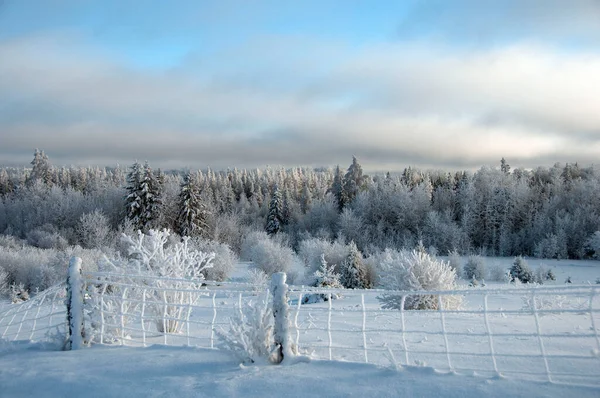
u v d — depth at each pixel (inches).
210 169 4557.1
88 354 224.2
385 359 211.8
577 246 1824.6
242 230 2169.0
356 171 2655.0
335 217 2257.6
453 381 157.2
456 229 1918.1
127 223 1793.8
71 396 170.7
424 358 212.4
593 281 1205.1
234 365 190.1
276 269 1355.8
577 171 2578.7
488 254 1987.0
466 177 2416.3
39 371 196.7
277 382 164.9
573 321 333.7
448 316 370.3
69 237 1867.6
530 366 196.1
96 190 2613.2
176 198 2069.4
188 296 314.0
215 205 2706.7
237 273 1475.1
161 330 300.4
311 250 1427.2
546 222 1918.1
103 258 320.8
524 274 1186.0
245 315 212.1
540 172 2728.8
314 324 321.1
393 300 449.7
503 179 2300.7
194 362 197.3
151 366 195.0
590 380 163.9
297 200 3208.7
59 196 2180.1
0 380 188.7
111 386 173.5
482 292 174.4
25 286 1221.1
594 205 1916.8
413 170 3068.4
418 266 453.7
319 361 188.5
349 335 277.3
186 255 334.3
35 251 1433.3
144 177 1908.2
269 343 196.7
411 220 2110.0
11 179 3262.8
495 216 2046.0
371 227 2079.2
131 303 286.5
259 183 3538.4
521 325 314.7
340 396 151.0
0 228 2225.6
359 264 1046.4
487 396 144.1
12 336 335.6
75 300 248.2
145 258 315.9
